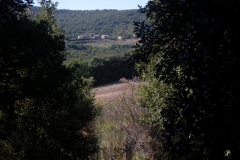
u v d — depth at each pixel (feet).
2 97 20.65
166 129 10.43
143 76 32.45
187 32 10.41
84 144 32.32
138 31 12.12
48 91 24.31
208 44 9.49
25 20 23.44
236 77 8.89
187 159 9.45
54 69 25.96
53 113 28.86
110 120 56.24
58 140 29.17
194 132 9.45
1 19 20.27
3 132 22.06
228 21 9.02
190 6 9.86
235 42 8.88
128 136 46.83
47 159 27.40
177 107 10.84
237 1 8.86
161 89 28.32
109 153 44.75
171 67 10.78
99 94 87.35
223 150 9.02
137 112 47.32
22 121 26.78
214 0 9.42
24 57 22.06
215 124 9.07
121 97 52.08
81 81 31.63
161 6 11.59
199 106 9.45
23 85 22.56
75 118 31.76
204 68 9.54
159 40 11.33
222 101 9.12
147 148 41.83
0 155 25.77
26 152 26.17
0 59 20.54
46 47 24.39
